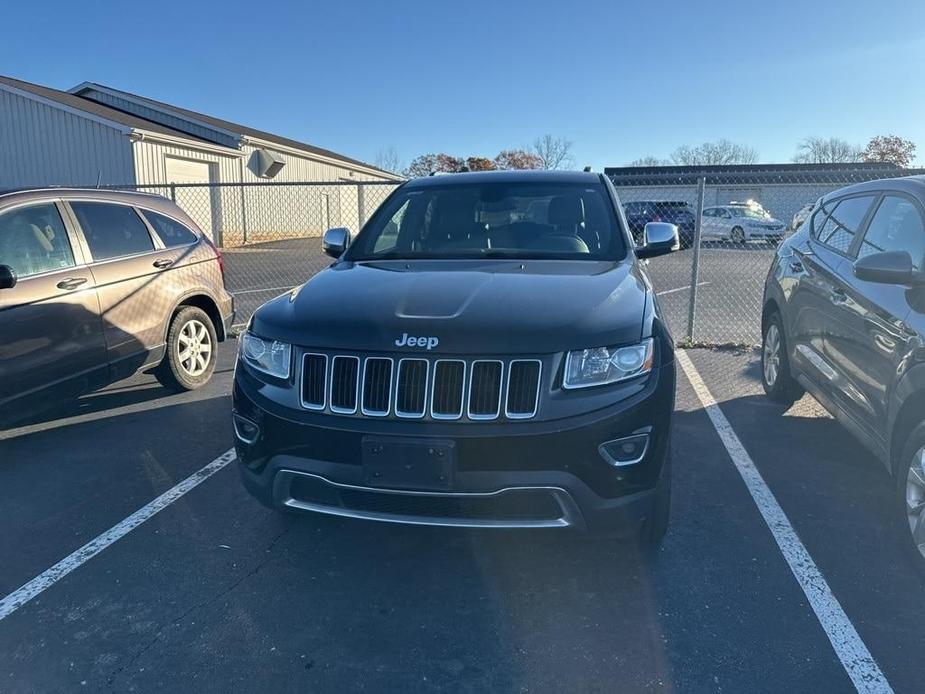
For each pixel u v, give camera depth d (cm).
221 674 272
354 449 297
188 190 2336
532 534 304
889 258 346
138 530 387
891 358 359
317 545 369
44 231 519
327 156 3406
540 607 313
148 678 271
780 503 411
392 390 296
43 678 272
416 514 302
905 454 342
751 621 301
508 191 471
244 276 1652
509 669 273
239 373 337
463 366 292
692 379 683
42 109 2139
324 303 336
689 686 263
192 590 329
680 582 330
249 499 424
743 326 973
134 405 615
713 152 6178
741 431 533
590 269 379
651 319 321
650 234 456
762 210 2562
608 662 277
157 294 604
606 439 290
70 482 451
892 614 305
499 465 287
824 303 469
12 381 477
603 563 347
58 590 330
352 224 3375
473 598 320
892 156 5616
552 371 292
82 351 528
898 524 375
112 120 2078
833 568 342
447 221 456
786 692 259
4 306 473
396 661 279
